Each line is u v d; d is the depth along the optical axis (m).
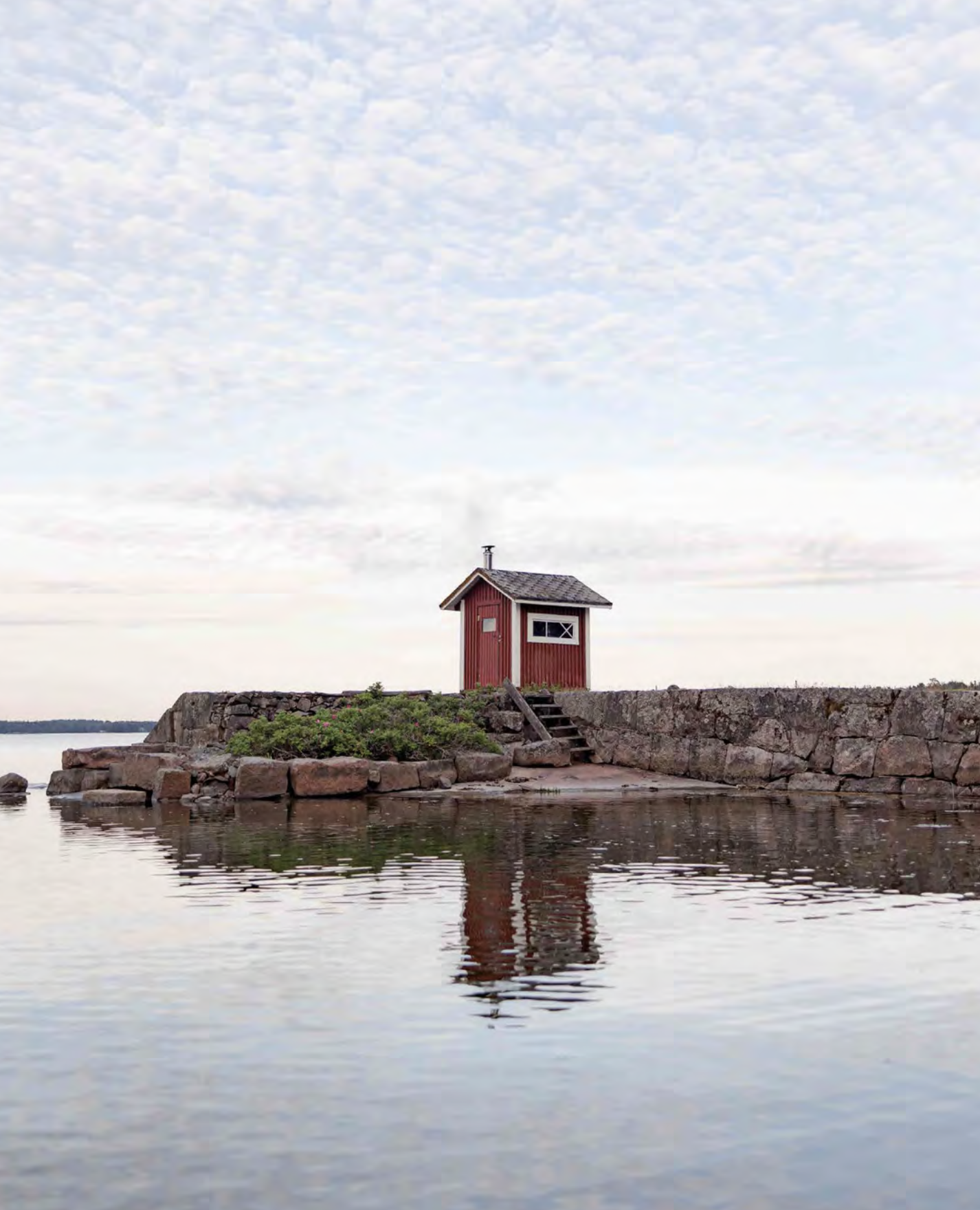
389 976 5.66
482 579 28.39
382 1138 3.60
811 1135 3.60
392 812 15.36
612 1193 3.20
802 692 19.66
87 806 17.91
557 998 5.21
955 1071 4.18
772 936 6.56
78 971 5.81
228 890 8.42
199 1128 3.70
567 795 18.50
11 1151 3.53
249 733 21.89
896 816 14.19
